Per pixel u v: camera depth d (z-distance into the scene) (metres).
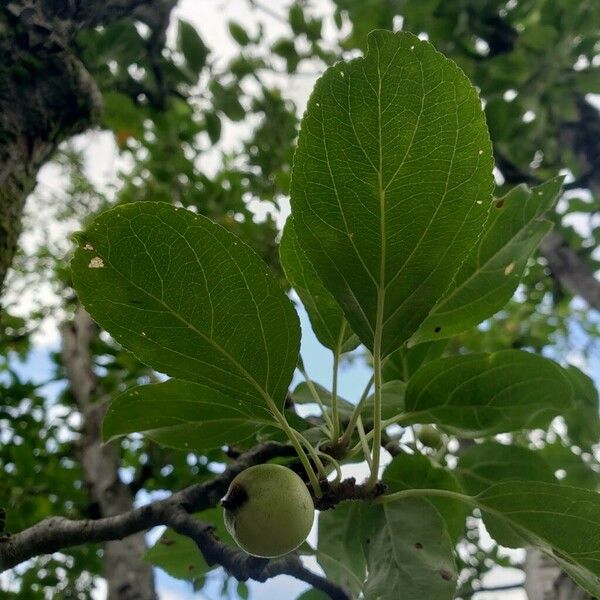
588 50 0.66
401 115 0.13
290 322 0.15
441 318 0.22
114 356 0.65
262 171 0.77
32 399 0.64
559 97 0.70
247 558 0.17
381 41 0.13
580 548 0.17
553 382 0.21
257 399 0.16
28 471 0.58
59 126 0.28
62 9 0.29
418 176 0.14
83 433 0.57
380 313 0.16
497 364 0.21
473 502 0.18
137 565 0.44
